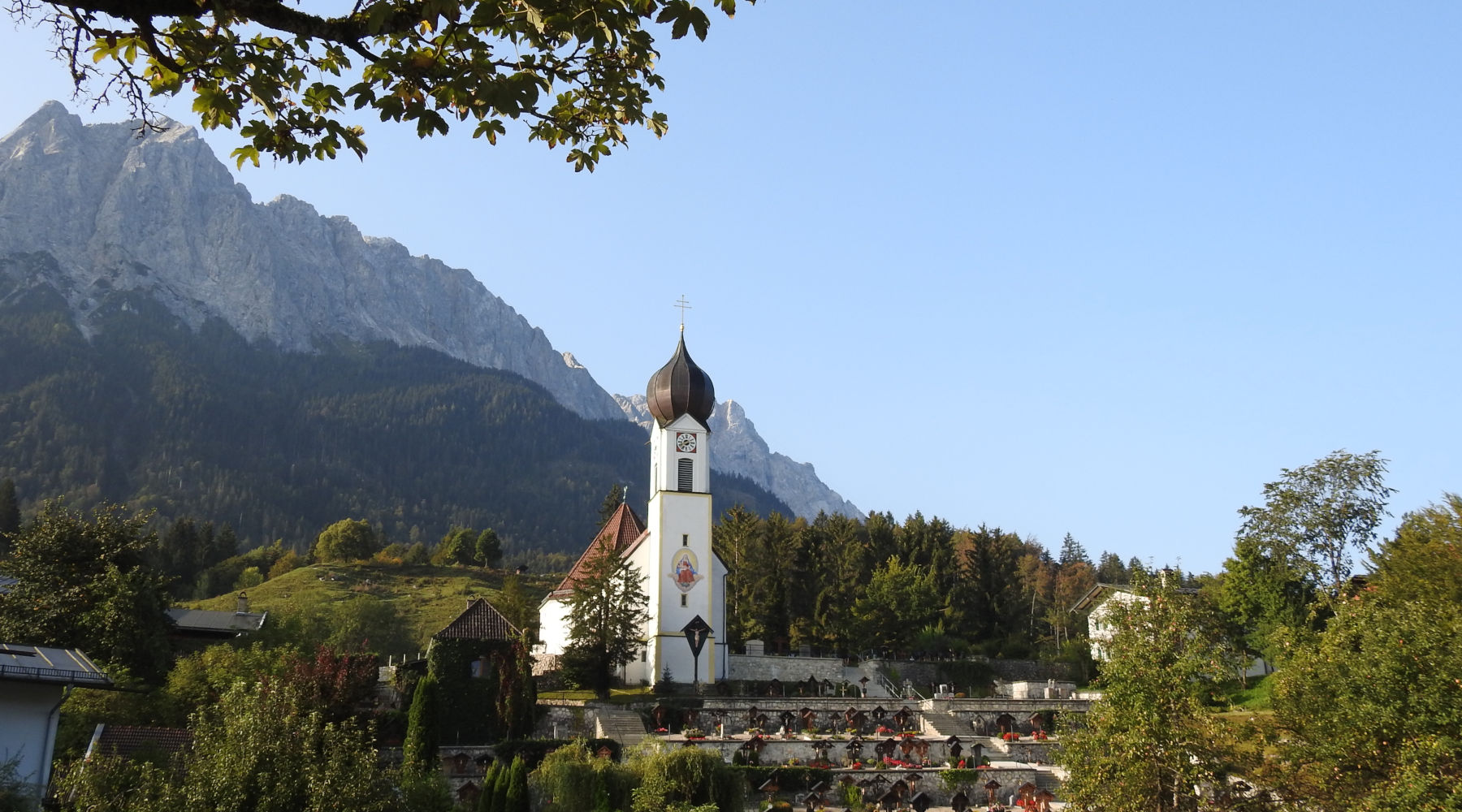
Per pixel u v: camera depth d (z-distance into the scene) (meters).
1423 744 37.72
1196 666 44.06
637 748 62.44
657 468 99.25
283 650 69.06
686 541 96.25
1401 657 40.72
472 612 79.06
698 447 99.19
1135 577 46.81
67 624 62.59
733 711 80.12
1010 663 108.56
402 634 131.88
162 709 58.50
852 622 108.75
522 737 74.31
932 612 117.19
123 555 68.56
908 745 73.12
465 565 185.75
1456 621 41.41
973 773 69.38
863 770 68.44
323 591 156.38
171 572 180.88
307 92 13.85
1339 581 84.31
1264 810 41.78
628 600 86.12
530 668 76.69
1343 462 87.69
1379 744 40.12
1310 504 87.44
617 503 155.88
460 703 75.19
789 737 72.69
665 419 100.06
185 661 62.75
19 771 37.94
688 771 57.75
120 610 63.19
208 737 35.75
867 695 98.75
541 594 167.50
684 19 13.01
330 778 34.81
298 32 12.38
